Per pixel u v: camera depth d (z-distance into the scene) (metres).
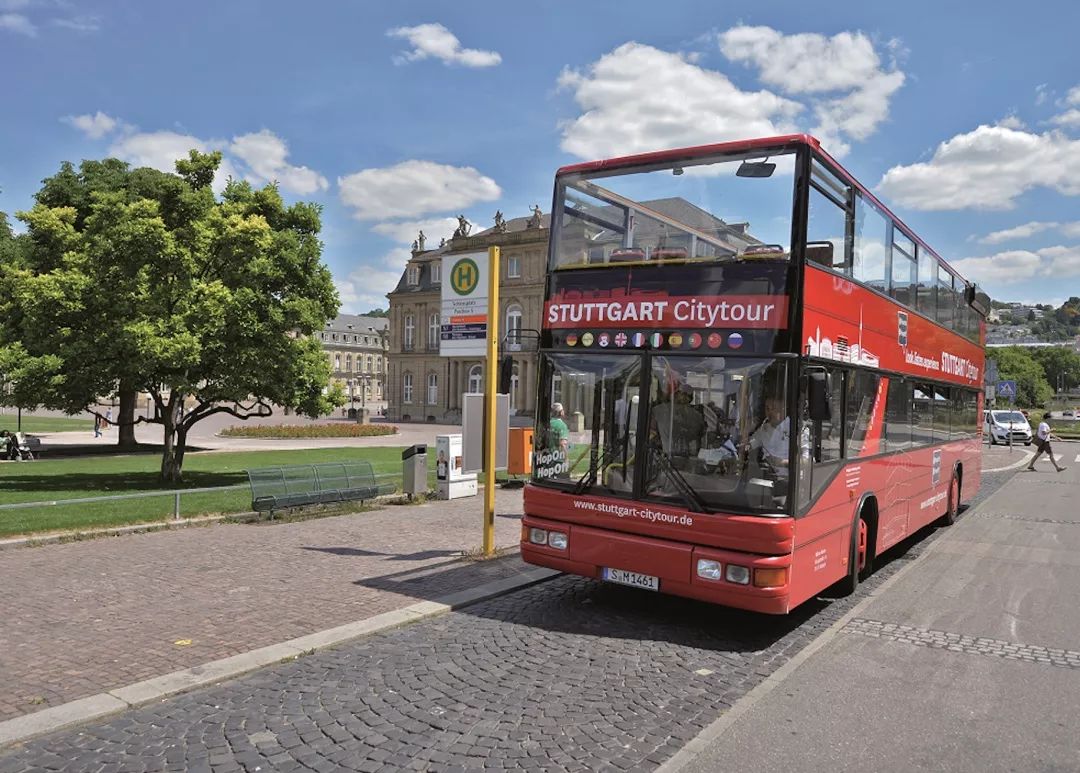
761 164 7.08
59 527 11.32
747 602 6.53
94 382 18.16
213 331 17.19
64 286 17.31
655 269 7.30
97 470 23.67
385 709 5.25
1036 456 26.98
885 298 9.38
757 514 6.62
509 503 15.62
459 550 10.66
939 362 12.57
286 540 11.23
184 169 21.06
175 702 5.32
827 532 7.52
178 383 17.23
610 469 7.38
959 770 4.49
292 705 5.30
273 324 18.38
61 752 4.55
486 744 4.73
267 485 13.26
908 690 5.80
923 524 11.67
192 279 17.61
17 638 6.54
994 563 10.72
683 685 5.85
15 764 4.38
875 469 9.08
